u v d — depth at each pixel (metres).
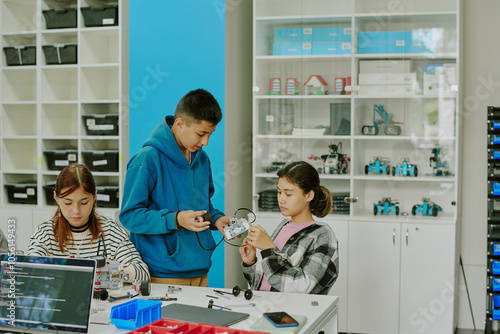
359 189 4.36
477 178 4.32
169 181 2.51
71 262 1.78
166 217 2.37
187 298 2.22
